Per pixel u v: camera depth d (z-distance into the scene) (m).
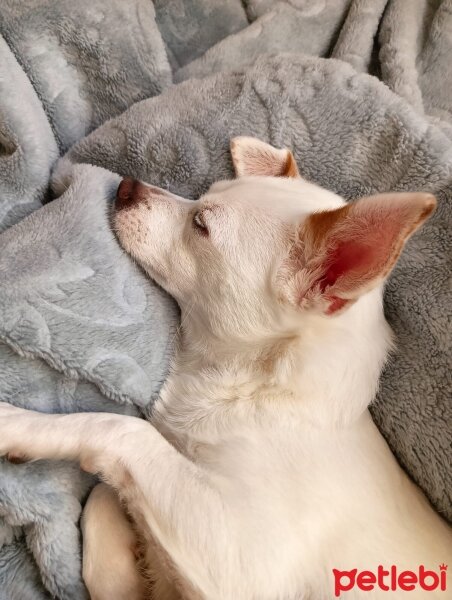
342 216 0.26
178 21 0.47
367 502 0.30
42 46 0.39
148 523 0.28
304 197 0.32
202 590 0.27
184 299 0.34
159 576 0.30
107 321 0.30
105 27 0.40
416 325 0.33
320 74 0.36
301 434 0.31
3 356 0.29
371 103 0.35
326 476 0.30
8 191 0.36
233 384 0.32
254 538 0.28
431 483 0.32
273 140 0.37
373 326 0.33
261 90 0.37
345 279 0.27
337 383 0.31
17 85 0.36
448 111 0.45
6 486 0.28
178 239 0.33
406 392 0.32
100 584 0.29
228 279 0.31
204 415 0.33
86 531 0.30
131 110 0.39
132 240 0.33
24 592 0.28
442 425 0.31
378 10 0.46
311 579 0.29
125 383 0.31
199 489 0.29
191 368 0.34
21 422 0.28
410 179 0.34
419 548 0.30
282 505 0.29
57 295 0.29
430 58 0.46
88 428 0.29
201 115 0.37
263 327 0.31
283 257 0.30
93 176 0.34
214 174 0.38
